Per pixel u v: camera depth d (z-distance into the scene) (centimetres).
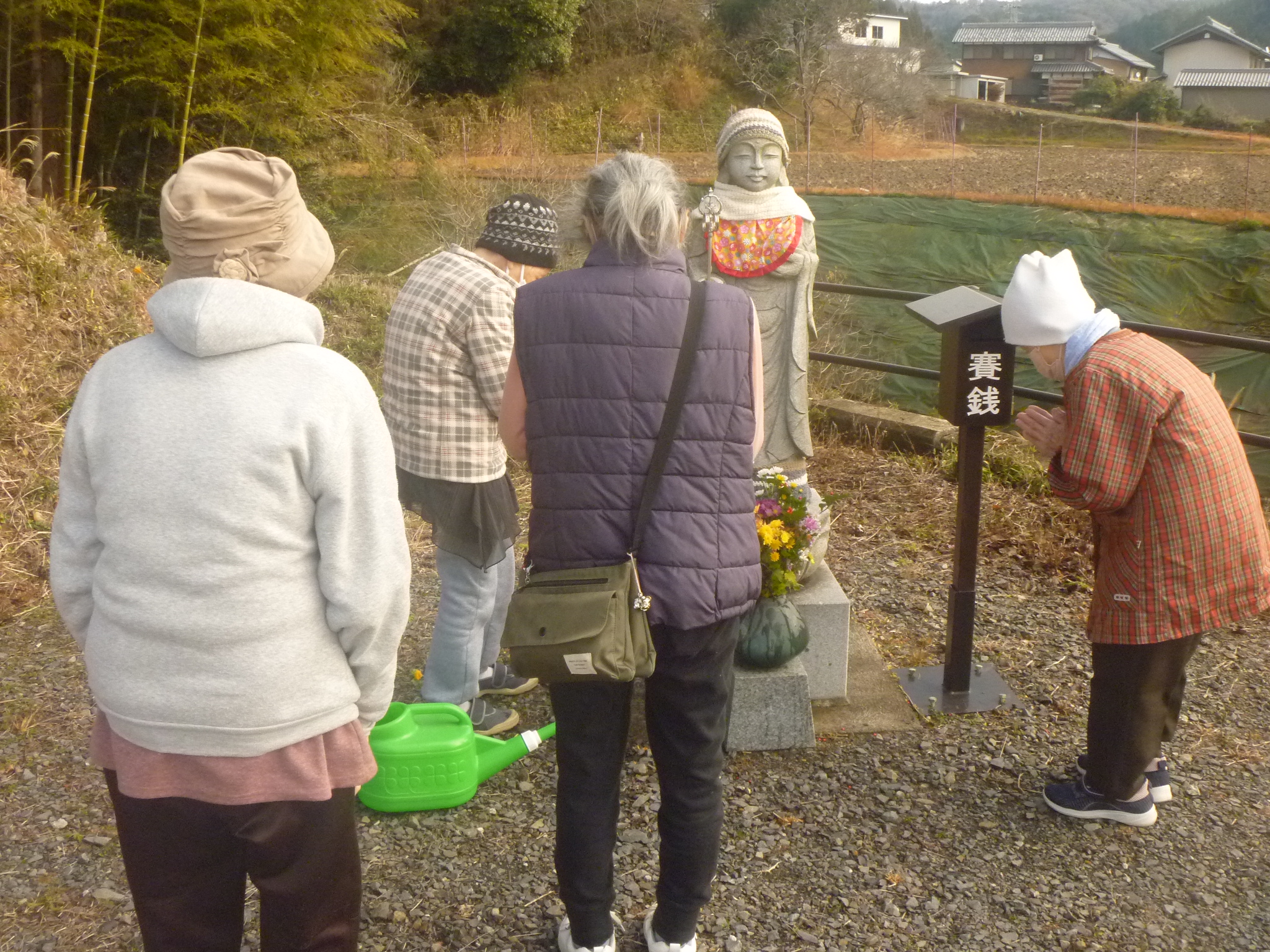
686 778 213
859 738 322
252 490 153
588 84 2856
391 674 174
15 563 435
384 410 293
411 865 267
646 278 196
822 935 244
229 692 156
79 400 162
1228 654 378
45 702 339
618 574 194
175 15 901
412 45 2458
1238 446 257
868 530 492
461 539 292
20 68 937
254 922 246
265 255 162
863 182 2248
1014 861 269
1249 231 1496
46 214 696
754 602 207
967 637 338
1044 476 536
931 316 319
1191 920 249
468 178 1460
